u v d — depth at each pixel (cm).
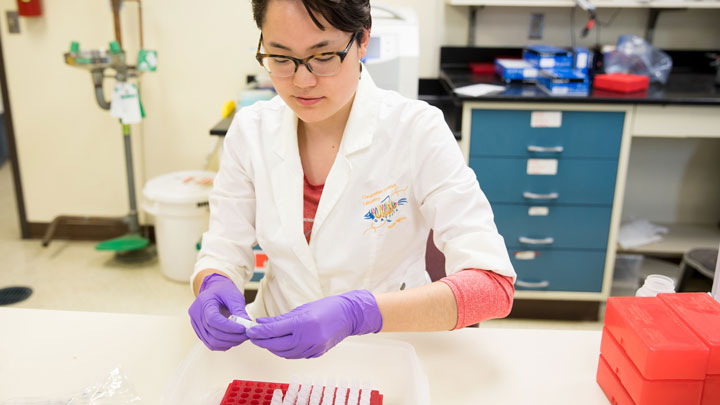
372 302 89
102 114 312
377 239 111
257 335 85
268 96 249
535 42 297
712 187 310
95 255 314
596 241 249
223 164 119
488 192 244
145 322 106
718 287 103
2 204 391
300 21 83
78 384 89
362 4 88
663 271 287
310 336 83
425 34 296
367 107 109
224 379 95
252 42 297
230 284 102
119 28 278
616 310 85
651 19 287
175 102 308
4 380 90
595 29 293
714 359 76
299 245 111
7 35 302
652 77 272
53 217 332
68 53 261
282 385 88
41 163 323
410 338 102
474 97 228
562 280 256
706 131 234
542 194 243
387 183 110
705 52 294
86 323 106
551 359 97
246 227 117
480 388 90
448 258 104
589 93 236
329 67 88
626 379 82
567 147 237
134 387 89
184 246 278
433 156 107
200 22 295
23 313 109
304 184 114
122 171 321
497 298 96
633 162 309
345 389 86
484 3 262
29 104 313
